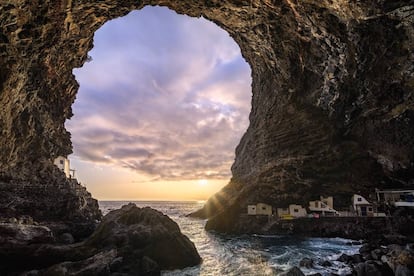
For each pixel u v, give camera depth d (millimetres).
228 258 26125
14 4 21516
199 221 68750
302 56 39812
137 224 24234
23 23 23781
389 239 27250
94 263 18219
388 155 36250
